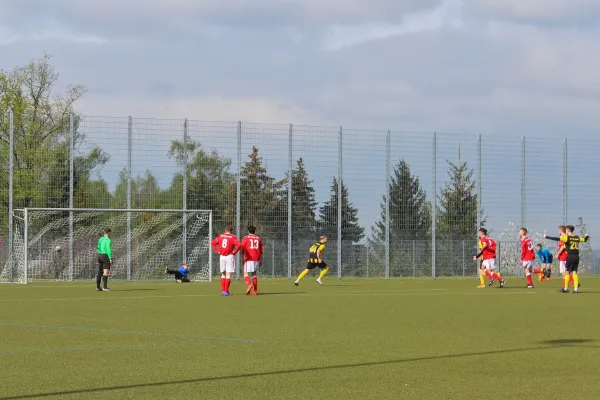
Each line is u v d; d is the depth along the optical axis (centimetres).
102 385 1266
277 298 3303
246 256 3531
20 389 1231
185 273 4925
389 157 5497
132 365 1464
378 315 2483
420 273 5534
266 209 5269
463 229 5631
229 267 3478
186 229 5106
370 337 1891
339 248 5388
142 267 5062
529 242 4375
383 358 1555
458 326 2155
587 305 2944
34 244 4894
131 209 4984
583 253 5944
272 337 1884
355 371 1402
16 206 4912
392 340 1834
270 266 5275
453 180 5622
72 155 4975
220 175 5194
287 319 2334
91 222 4991
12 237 4897
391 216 5497
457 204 5631
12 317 2394
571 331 2044
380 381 1307
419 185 5550
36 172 4947
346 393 1207
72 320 2294
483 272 4381
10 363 1482
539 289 4150
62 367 1438
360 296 3466
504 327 2134
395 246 5500
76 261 4956
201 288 4125
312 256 4519
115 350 1655
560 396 1191
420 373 1385
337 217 5394
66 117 5809
